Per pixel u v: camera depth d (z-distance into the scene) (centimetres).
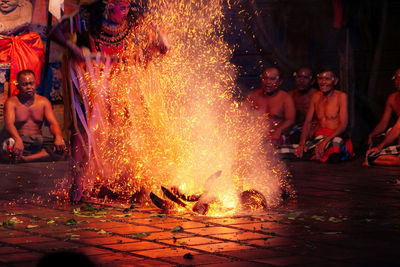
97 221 545
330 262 410
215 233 496
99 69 647
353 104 1284
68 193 677
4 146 966
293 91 1158
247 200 608
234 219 555
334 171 917
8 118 977
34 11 1012
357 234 495
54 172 870
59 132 1004
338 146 1038
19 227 518
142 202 645
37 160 989
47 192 701
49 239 474
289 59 1255
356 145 1234
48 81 1034
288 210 601
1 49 997
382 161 989
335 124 1074
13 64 997
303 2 1254
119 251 437
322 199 666
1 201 645
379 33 1308
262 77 1084
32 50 1008
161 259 416
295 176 849
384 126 1073
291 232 502
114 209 606
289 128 1087
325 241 470
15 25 998
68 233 495
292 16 1251
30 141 984
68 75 640
